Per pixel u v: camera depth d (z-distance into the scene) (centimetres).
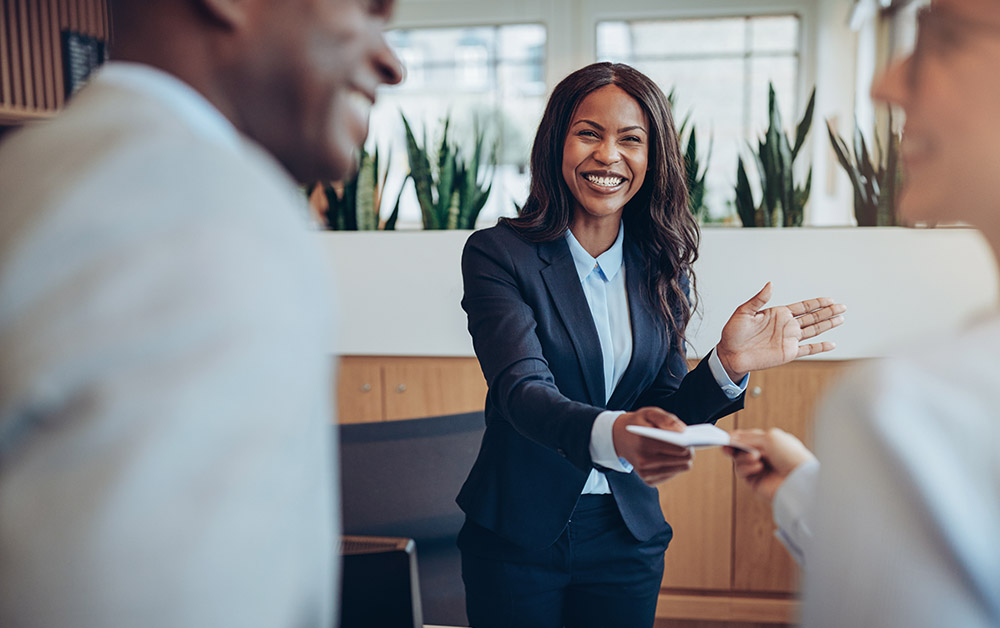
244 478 30
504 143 527
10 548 29
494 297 134
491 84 525
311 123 44
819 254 223
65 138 36
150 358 30
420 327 241
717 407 134
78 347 30
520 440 135
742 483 250
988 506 39
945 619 39
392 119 535
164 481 29
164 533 28
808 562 49
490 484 135
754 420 241
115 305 30
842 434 44
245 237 33
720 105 521
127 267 31
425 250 238
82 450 29
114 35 43
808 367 237
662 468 92
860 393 43
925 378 42
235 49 42
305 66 43
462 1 514
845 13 449
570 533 136
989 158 42
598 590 140
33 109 266
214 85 42
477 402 246
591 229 141
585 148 133
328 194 263
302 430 34
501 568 136
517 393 120
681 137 261
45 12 270
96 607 28
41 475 29
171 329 30
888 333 225
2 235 33
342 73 44
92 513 28
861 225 252
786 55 512
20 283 31
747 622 254
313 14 42
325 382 38
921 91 44
